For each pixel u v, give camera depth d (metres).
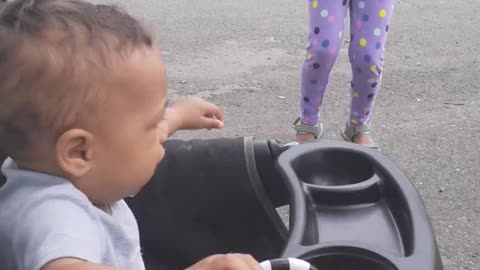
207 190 1.64
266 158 1.61
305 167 1.54
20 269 0.95
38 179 0.98
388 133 3.02
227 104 3.29
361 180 1.54
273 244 1.69
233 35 4.17
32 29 0.94
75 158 0.97
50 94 0.93
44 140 0.96
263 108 3.25
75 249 0.89
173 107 1.54
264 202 1.64
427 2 4.84
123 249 1.09
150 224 1.68
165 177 1.64
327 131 3.05
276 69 3.69
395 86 3.49
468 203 2.52
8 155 1.05
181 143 1.66
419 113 3.22
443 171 2.73
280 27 4.30
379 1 2.55
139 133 0.99
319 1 2.57
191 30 4.26
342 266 1.33
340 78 3.58
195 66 3.72
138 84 0.97
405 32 4.25
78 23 0.95
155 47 1.02
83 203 0.97
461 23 4.43
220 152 1.62
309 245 1.34
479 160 2.80
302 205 1.43
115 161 0.99
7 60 0.93
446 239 2.32
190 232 1.69
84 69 0.93
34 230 0.92
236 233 1.69
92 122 0.95
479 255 2.25
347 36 4.12
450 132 3.03
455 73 3.66
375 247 1.31
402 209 1.41
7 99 0.94
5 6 0.99
